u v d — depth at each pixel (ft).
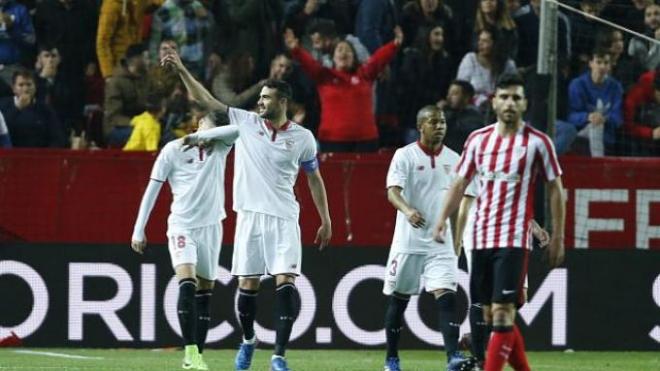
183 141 111.55
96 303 148.56
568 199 151.12
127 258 148.66
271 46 175.52
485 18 172.55
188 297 117.08
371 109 165.89
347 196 149.69
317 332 149.18
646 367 132.77
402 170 115.03
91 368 120.16
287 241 111.75
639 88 168.96
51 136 165.27
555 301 150.61
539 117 146.20
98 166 149.07
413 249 115.24
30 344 148.25
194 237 119.55
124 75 168.35
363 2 174.60
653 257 151.53
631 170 151.33
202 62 172.86
